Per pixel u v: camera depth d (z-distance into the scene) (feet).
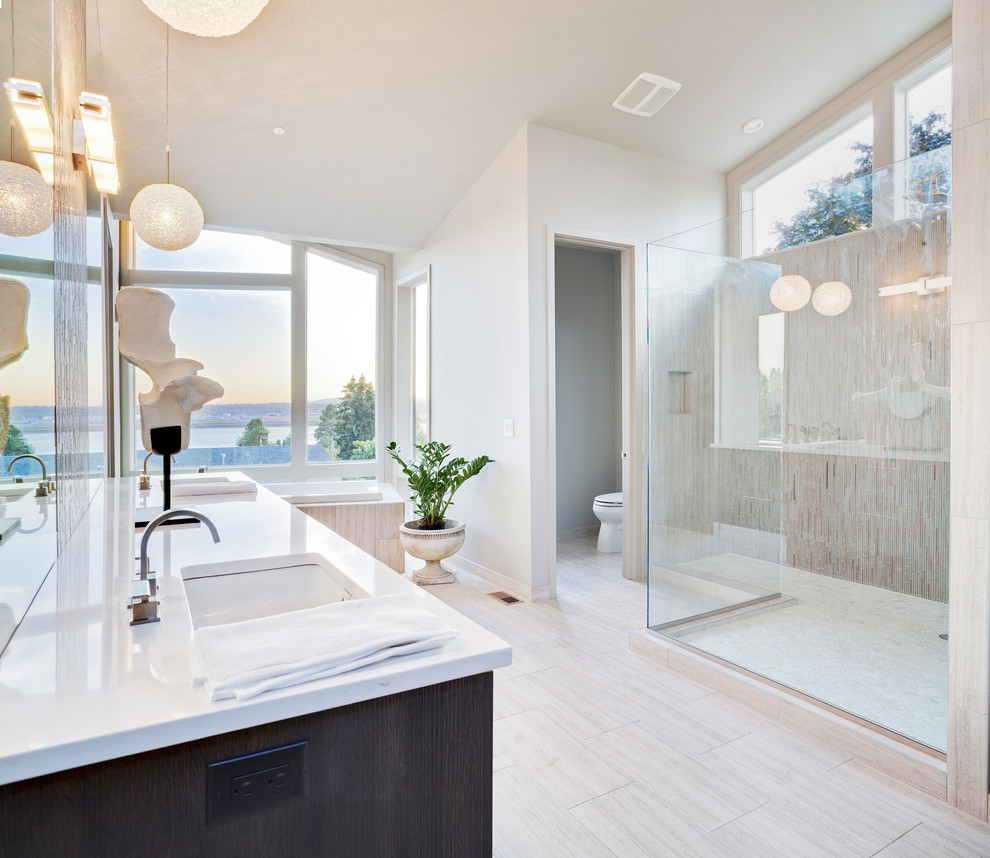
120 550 4.92
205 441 17.79
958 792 5.82
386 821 2.77
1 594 2.84
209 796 2.38
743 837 5.40
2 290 2.86
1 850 2.06
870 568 7.10
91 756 2.10
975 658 5.75
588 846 5.28
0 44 2.81
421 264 16.99
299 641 2.83
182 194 9.53
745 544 8.39
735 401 8.83
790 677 7.67
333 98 10.62
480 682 2.99
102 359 9.86
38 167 3.63
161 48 9.09
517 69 10.36
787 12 9.68
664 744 6.90
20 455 3.21
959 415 5.98
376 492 13.23
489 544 13.48
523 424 12.25
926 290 6.66
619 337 18.81
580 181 12.58
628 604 11.84
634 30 9.73
